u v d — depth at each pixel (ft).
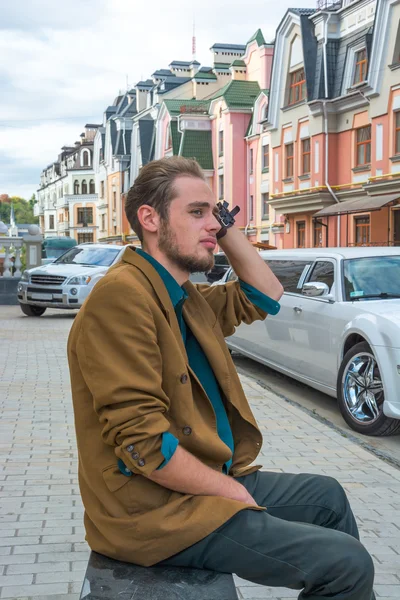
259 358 29.09
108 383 5.69
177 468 5.73
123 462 5.85
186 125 156.56
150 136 201.98
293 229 119.75
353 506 13.51
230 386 6.72
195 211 6.50
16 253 70.64
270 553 5.78
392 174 92.27
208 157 156.46
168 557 5.88
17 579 9.96
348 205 96.17
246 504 5.96
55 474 15.02
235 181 146.30
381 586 10.14
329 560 5.73
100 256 56.59
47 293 52.70
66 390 24.77
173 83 200.23
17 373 28.27
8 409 21.48
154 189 6.47
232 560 5.82
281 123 119.65
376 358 19.66
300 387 27.96
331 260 24.90
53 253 120.78
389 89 92.79
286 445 17.93
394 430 19.94
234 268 7.72
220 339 7.01
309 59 110.32
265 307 7.64
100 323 5.84
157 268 6.44
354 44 102.17
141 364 5.73
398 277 23.67
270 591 9.92
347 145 104.88
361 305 21.95
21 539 11.42
